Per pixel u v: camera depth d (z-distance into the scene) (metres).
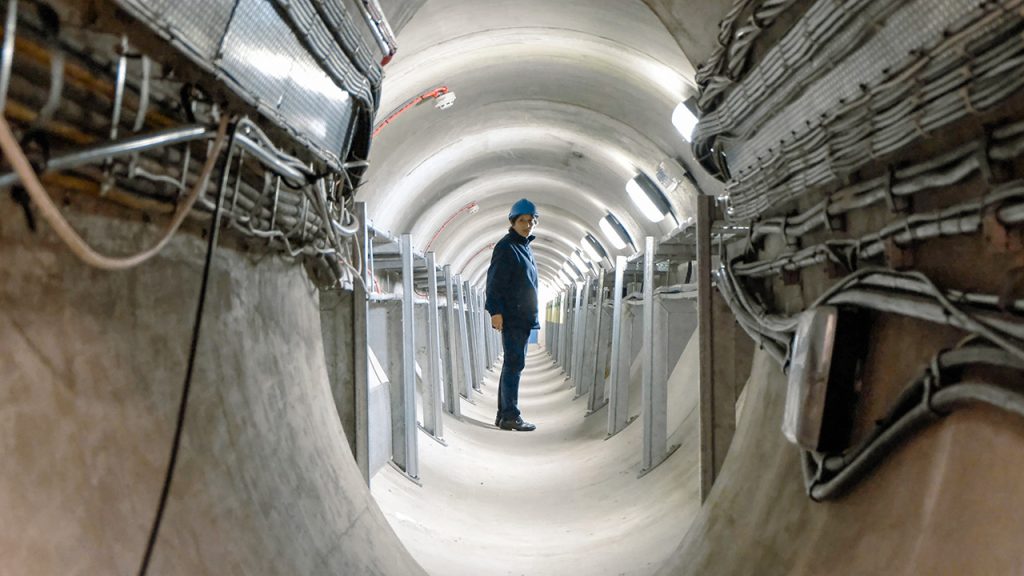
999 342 1.28
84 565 1.09
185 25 1.36
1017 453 1.30
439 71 5.48
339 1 2.16
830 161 1.94
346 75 2.46
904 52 1.56
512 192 12.96
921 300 1.56
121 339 1.34
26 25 0.92
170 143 1.29
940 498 1.47
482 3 4.45
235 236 1.95
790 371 2.11
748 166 2.77
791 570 1.99
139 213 1.44
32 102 0.97
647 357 5.63
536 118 7.81
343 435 2.88
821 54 1.91
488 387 15.49
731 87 2.71
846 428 1.93
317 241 2.54
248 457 1.78
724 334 3.46
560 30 5.12
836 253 2.04
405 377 5.38
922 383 1.57
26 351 1.08
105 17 1.18
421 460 5.94
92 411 1.21
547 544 4.29
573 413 10.38
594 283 12.31
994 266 1.40
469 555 3.93
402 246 5.61
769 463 2.52
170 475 1.14
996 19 1.24
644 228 9.02
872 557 1.62
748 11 2.38
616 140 7.23
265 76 1.80
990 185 1.37
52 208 0.87
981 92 1.30
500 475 6.52
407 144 6.51
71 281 1.22
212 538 1.48
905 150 1.68
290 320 2.43
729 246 3.43
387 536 2.77
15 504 1.00
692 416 5.64
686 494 4.33
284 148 2.14
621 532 4.28
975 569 1.30
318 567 1.94
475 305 14.90
